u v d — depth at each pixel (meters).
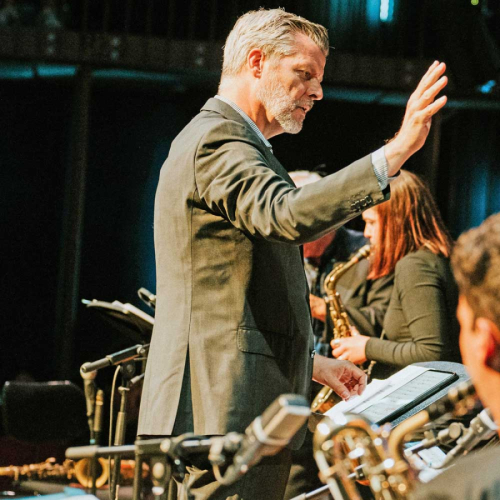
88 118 15.29
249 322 5.54
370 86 15.16
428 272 8.65
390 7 15.32
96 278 15.87
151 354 5.80
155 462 4.12
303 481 8.29
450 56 15.23
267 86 6.05
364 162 4.96
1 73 15.48
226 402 5.36
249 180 5.22
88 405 9.67
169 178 5.79
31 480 11.98
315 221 4.91
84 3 15.30
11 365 15.88
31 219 16.03
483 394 2.83
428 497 2.55
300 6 15.24
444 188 16.12
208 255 5.57
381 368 9.20
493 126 15.89
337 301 10.15
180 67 15.09
